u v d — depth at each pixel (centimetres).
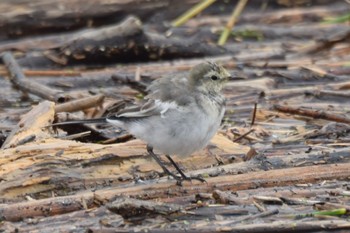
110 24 2047
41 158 1183
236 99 1614
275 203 1129
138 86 1717
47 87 1675
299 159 1258
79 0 2034
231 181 1190
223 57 1883
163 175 1223
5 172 1161
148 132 1183
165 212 1084
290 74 1734
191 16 1975
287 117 1524
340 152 1280
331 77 1731
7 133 1405
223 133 1414
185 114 1166
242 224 1061
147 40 1870
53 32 2003
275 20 2084
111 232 1032
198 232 1036
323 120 1494
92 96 1527
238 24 2061
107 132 1416
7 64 1803
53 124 1280
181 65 1820
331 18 2091
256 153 1267
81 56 1852
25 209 1102
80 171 1185
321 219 1073
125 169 1212
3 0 2038
